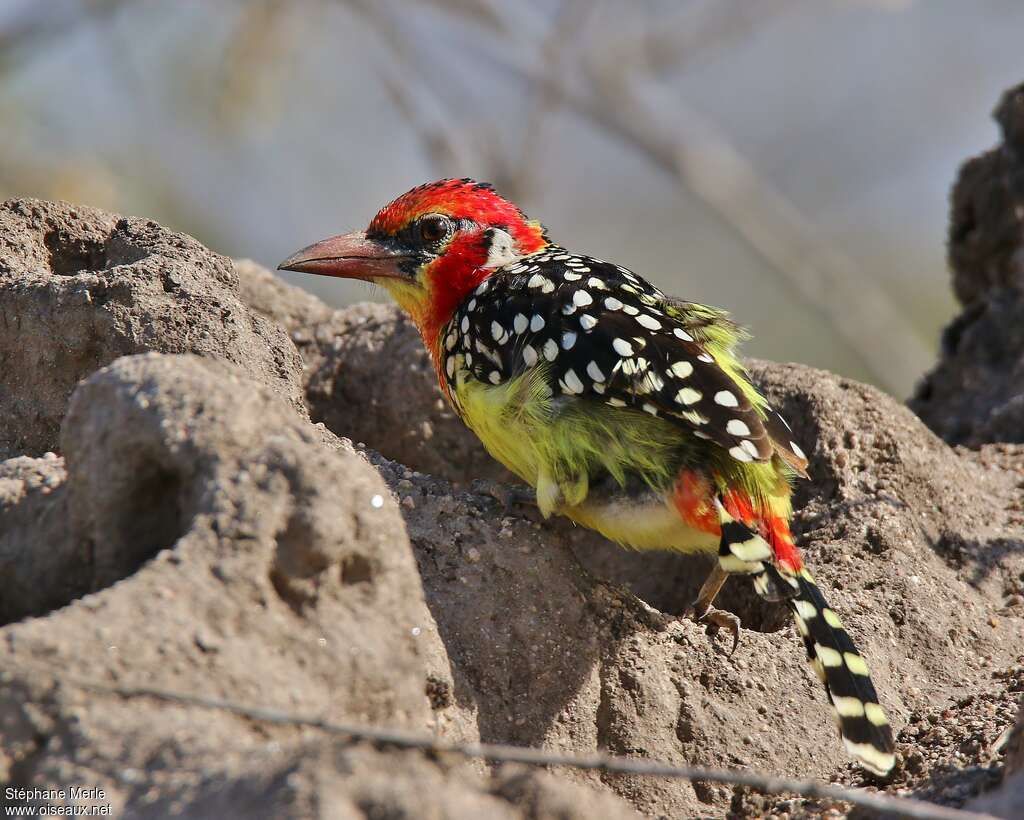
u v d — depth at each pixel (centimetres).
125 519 595
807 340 2470
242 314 820
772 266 2230
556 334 823
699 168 2261
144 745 500
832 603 846
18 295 796
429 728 625
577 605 762
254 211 2269
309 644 562
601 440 800
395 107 2295
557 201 2627
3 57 1994
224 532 563
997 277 1256
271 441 588
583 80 2300
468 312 880
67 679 511
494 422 851
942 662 828
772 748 747
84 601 537
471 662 722
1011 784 563
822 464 950
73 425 605
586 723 732
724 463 791
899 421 984
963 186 1269
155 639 530
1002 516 969
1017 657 842
